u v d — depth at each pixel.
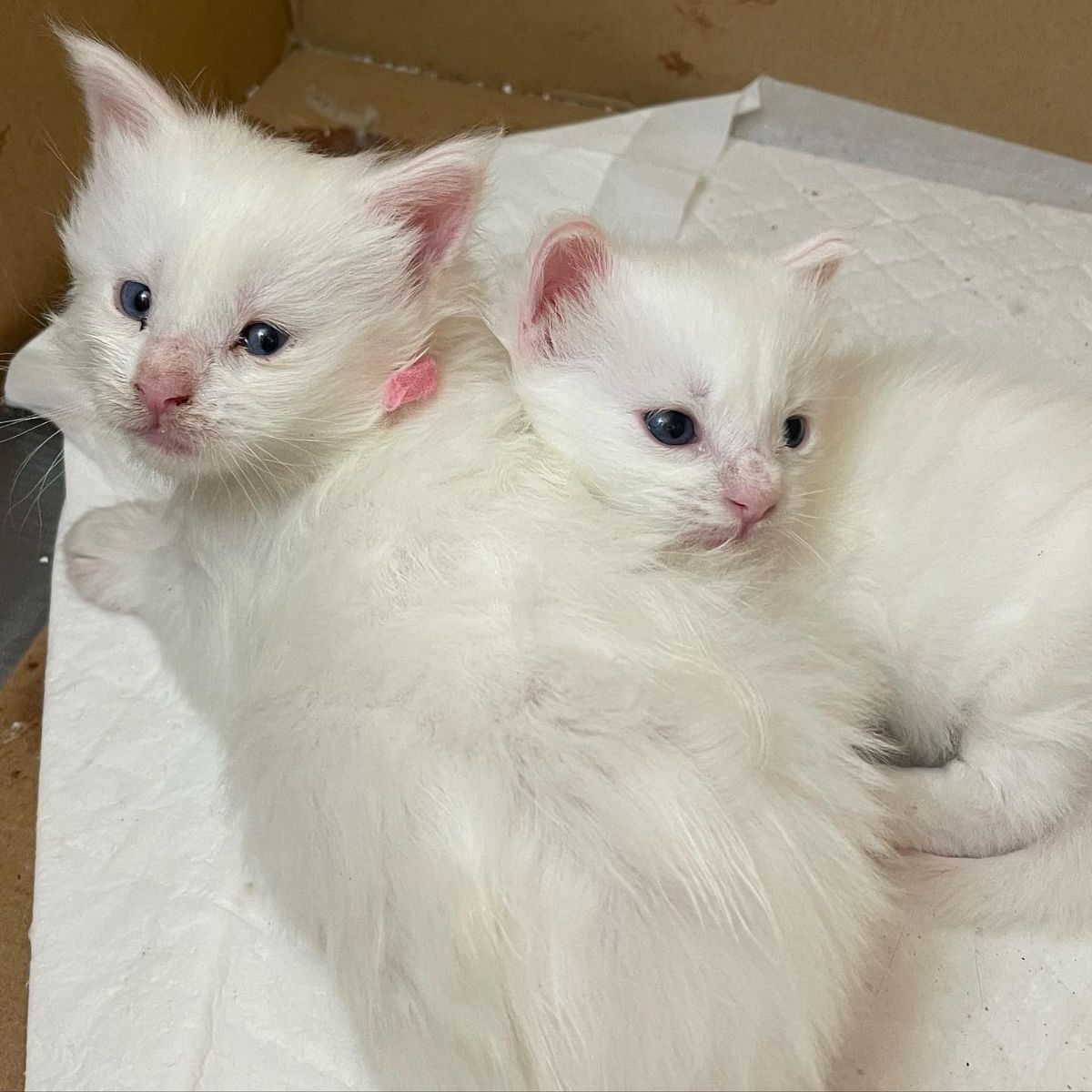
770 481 0.20
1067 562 0.20
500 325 0.20
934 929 0.20
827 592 0.21
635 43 0.35
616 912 0.15
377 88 0.37
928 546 0.21
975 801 0.21
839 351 0.25
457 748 0.15
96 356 0.18
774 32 0.34
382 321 0.18
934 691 0.21
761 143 0.36
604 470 0.19
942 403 0.22
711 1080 0.15
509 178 0.33
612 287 0.20
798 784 0.16
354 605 0.17
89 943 0.20
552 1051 0.15
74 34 0.22
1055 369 0.25
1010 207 0.34
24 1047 0.19
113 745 0.22
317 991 0.19
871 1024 0.19
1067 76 0.32
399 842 0.15
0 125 0.26
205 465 0.18
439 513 0.17
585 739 0.15
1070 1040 0.19
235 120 0.20
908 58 0.34
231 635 0.19
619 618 0.17
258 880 0.19
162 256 0.17
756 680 0.17
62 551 0.25
